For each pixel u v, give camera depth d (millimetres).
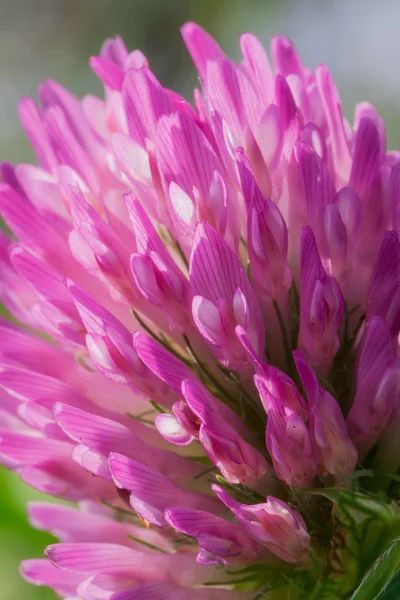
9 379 78
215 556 75
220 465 75
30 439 79
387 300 76
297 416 74
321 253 78
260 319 76
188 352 79
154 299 78
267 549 76
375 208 79
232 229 78
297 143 78
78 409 77
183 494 76
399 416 76
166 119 77
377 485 77
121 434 77
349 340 78
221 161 79
